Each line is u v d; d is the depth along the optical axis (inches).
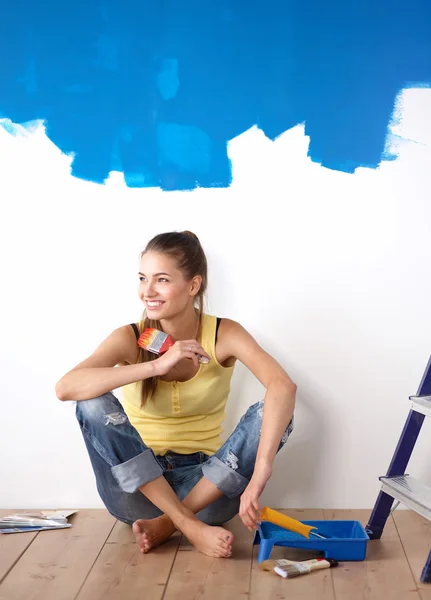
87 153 90.2
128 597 65.8
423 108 88.4
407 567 73.1
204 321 82.6
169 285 78.1
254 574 70.9
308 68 88.7
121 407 76.4
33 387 91.9
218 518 80.0
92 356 77.9
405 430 80.0
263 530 80.3
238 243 90.4
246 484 77.4
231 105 89.1
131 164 90.0
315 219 89.7
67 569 72.1
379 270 89.7
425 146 88.5
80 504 92.2
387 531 83.5
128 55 89.4
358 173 89.0
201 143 89.6
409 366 90.5
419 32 88.0
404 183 88.9
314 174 89.3
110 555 75.7
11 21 89.6
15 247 91.0
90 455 77.7
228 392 86.0
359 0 88.2
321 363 91.0
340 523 80.0
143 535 75.1
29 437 92.3
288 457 91.9
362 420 91.2
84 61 89.7
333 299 90.4
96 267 91.0
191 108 89.4
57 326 91.7
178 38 89.0
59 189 90.5
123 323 91.2
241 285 90.8
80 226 90.7
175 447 83.1
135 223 90.6
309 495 91.9
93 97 89.8
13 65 89.8
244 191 89.7
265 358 78.3
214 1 88.7
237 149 89.4
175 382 81.2
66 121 90.0
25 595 66.2
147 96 89.6
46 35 89.6
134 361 82.3
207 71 89.1
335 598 66.0
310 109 88.8
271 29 88.6
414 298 89.7
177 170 90.0
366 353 90.6
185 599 65.5
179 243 79.4
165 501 75.4
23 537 81.4
